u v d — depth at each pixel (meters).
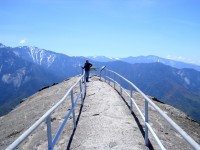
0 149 14.81
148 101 9.62
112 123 13.78
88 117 15.41
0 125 21.53
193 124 19.47
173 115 19.55
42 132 14.09
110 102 18.91
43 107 22.17
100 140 11.61
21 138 5.14
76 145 11.41
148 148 10.77
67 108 18.62
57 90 29.45
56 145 11.80
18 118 21.28
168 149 11.10
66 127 13.99
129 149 10.63
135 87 12.99
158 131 13.20
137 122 14.08
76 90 26.92
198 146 4.50
